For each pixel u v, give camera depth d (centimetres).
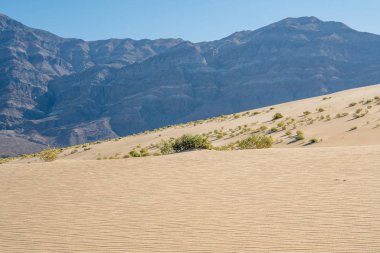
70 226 911
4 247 808
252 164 1470
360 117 3731
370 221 798
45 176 1510
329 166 1308
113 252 751
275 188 1110
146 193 1166
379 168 1209
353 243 708
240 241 759
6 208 1095
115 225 899
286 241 742
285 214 888
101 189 1251
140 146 5009
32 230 900
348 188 1036
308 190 1057
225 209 960
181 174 1397
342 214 852
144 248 761
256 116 5512
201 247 746
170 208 1001
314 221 829
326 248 699
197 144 3088
